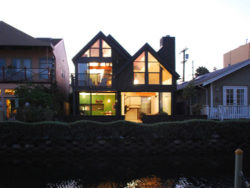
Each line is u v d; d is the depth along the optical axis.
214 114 11.70
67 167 6.59
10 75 12.64
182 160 7.00
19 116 8.70
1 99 11.97
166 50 14.63
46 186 5.10
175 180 5.50
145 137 7.25
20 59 13.31
